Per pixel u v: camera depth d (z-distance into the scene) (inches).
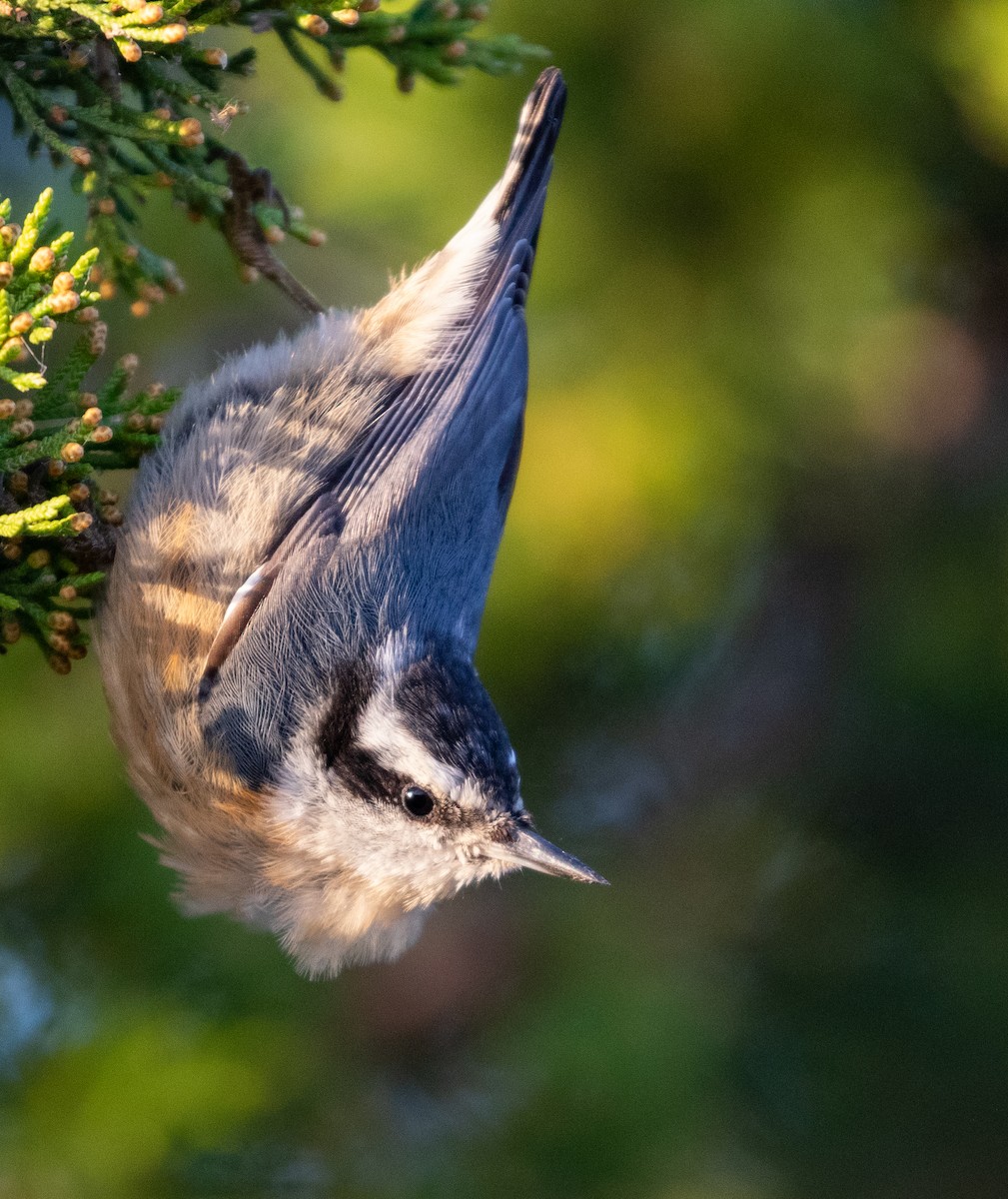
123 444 309.3
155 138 273.7
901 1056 440.1
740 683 475.8
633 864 456.8
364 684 323.0
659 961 431.5
